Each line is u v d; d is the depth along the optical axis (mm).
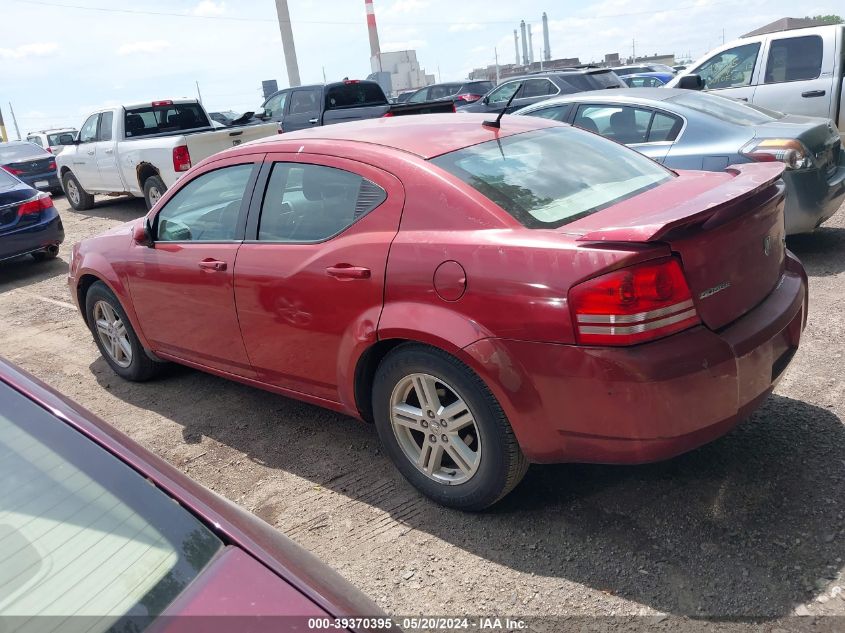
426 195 2951
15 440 1538
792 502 2852
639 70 20516
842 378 3846
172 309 4137
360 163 3203
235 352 3834
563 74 12477
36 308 7418
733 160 5645
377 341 3027
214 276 3736
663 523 2826
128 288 4422
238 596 1295
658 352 2418
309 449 3807
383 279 2955
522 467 2842
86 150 12414
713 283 2562
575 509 2984
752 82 8609
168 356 4469
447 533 2945
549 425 2621
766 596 2402
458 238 2795
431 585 2658
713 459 3201
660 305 2420
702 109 6051
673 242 2441
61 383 5156
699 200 2611
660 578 2541
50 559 1330
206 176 3967
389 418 3141
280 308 3428
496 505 3072
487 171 3066
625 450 2525
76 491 1451
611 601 2469
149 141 10789
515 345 2598
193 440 4051
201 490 1550
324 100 12742
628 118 6320
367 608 1409
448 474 3066
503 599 2541
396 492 3295
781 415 3518
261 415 4281
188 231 4039
